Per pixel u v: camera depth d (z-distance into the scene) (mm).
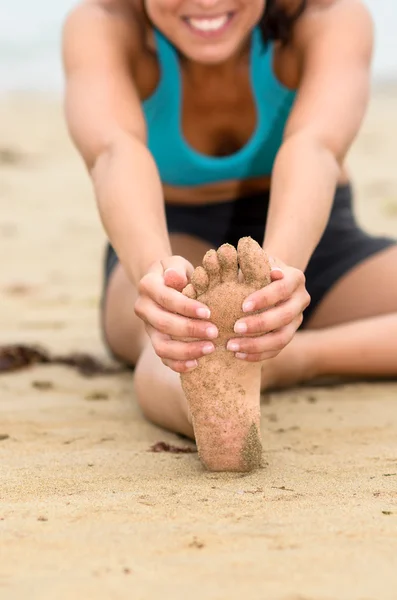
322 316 2943
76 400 2604
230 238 2895
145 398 2268
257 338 1700
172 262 1798
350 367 2742
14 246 5547
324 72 2332
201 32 2305
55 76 17891
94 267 4980
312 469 1846
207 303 1681
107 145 2217
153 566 1305
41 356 3117
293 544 1386
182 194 2875
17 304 4102
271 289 1670
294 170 2076
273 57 2545
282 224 1969
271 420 2355
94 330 3625
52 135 11133
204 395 1755
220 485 1719
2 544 1392
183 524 1479
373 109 13375
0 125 11969
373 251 2910
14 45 19406
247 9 2289
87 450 2043
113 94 2340
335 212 2916
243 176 2793
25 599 1203
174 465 1894
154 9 2311
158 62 2572
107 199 2066
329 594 1214
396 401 2553
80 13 2508
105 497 1641
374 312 2871
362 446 2062
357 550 1360
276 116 2650
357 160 8766
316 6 2473
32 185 7871
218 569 1293
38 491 1690
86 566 1306
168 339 1730
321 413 2420
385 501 1605
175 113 2646
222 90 2604
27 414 2426
